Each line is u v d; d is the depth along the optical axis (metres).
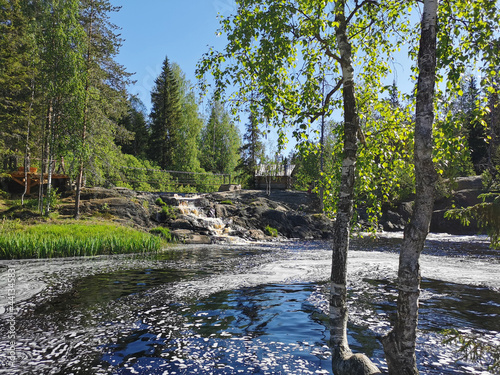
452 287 8.36
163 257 14.26
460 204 30.42
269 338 5.00
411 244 3.17
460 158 3.82
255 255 15.05
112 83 23.45
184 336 5.09
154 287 8.39
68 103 20.06
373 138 5.37
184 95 49.81
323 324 5.64
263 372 3.90
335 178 5.57
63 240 14.48
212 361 4.21
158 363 4.16
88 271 10.66
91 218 20.53
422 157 3.18
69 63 19.75
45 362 4.20
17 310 6.42
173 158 45.31
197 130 50.38
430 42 3.23
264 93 4.93
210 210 26.83
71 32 19.98
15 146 28.27
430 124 3.19
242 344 4.78
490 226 4.53
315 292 7.88
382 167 5.32
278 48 4.69
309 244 21.59
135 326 5.53
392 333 3.22
